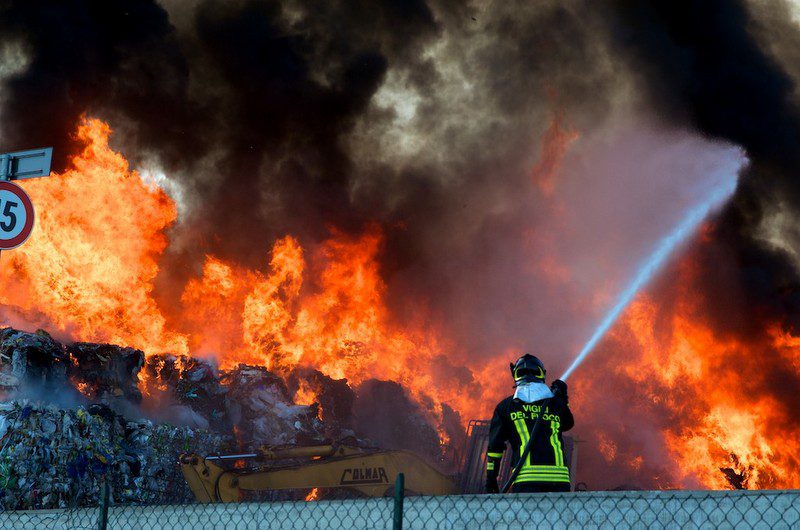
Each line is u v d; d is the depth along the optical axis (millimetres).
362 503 8391
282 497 21688
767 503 7039
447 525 7969
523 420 8016
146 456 22219
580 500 7504
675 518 7254
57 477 19172
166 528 9570
